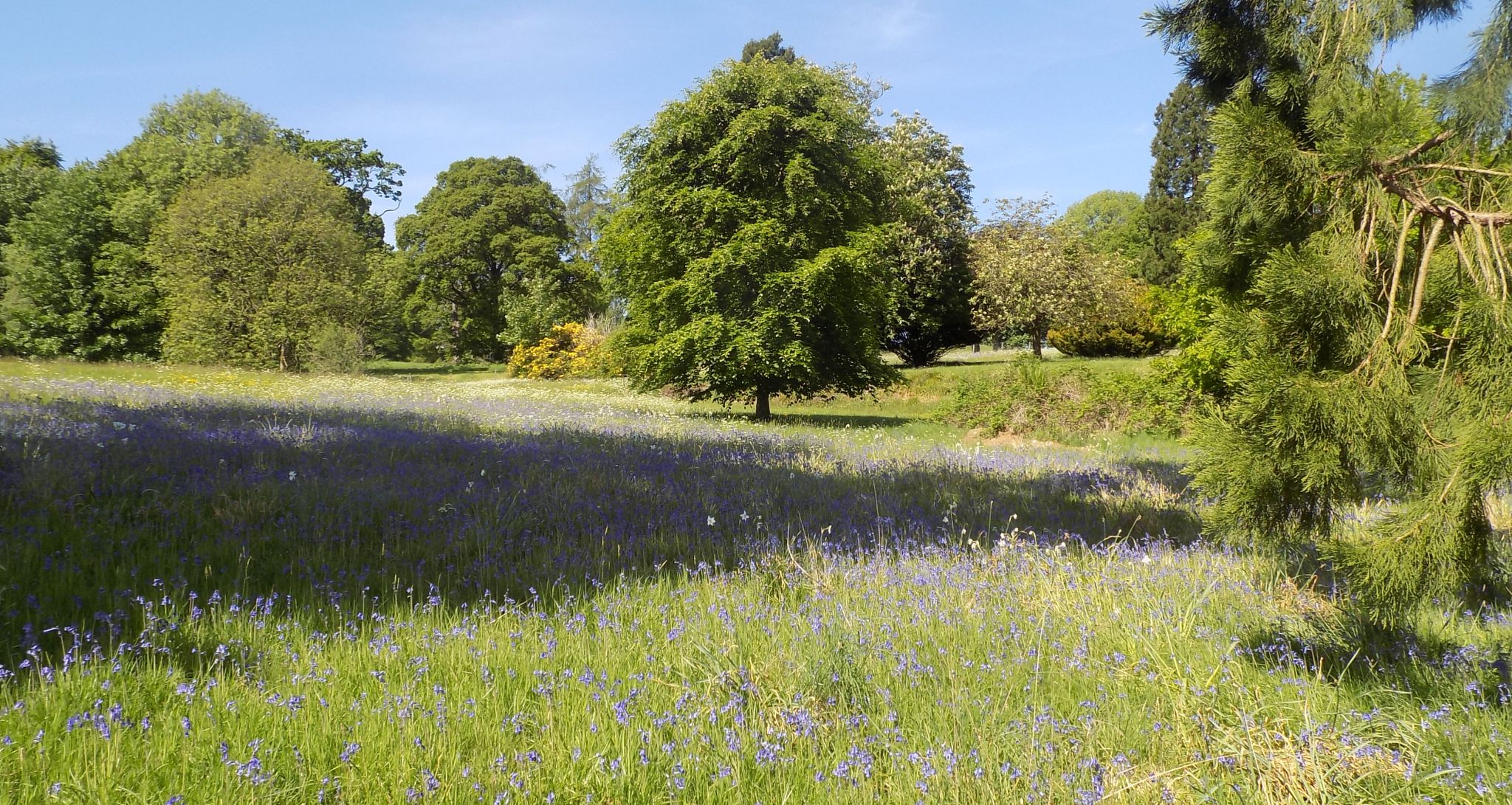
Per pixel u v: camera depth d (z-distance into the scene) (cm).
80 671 366
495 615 504
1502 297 347
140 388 1950
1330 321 379
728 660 427
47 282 4256
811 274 2528
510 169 6538
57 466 733
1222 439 406
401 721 347
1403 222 369
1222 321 419
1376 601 377
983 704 386
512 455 1116
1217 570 643
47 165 5450
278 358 3888
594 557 638
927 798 310
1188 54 662
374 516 736
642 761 324
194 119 5228
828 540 721
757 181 2711
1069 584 595
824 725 366
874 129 4391
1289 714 388
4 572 484
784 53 5438
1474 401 353
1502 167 374
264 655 413
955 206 4578
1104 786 322
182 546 598
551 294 5703
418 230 6512
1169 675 425
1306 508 418
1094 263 4400
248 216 3966
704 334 2594
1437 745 356
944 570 621
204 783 297
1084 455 1562
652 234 2827
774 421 2636
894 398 3484
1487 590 480
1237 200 437
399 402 2075
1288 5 552
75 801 280
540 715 370
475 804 298
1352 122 383
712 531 755
